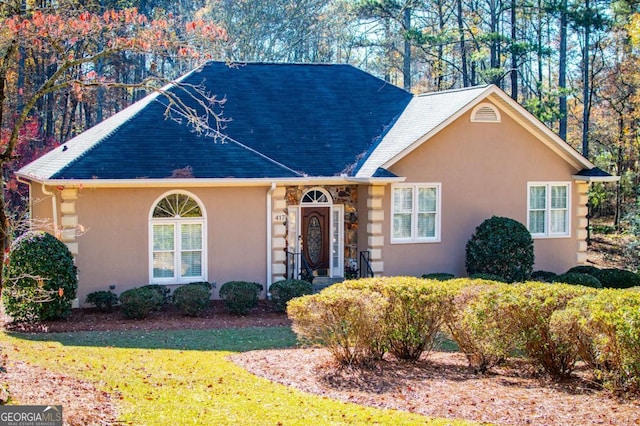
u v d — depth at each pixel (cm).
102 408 997
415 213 2269
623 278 2319
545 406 1095
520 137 2367
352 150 2345
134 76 4309
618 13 3659
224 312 1936
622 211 4288
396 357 1403
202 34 1393
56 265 1747
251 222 2092
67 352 1414
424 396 1159
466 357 1396
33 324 1739
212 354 1455
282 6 4522
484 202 2342
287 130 2372
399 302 1364
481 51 4222
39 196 2241
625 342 1091
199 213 2048
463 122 2298
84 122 4406
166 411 1020
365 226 2264
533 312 1242
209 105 2356
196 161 2042
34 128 2412
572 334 1195
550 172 2414
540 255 2427
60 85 1134
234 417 1012
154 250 2017
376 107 2564
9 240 1077
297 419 1016
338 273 2358
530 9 4575
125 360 1357
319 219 2336
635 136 4119
